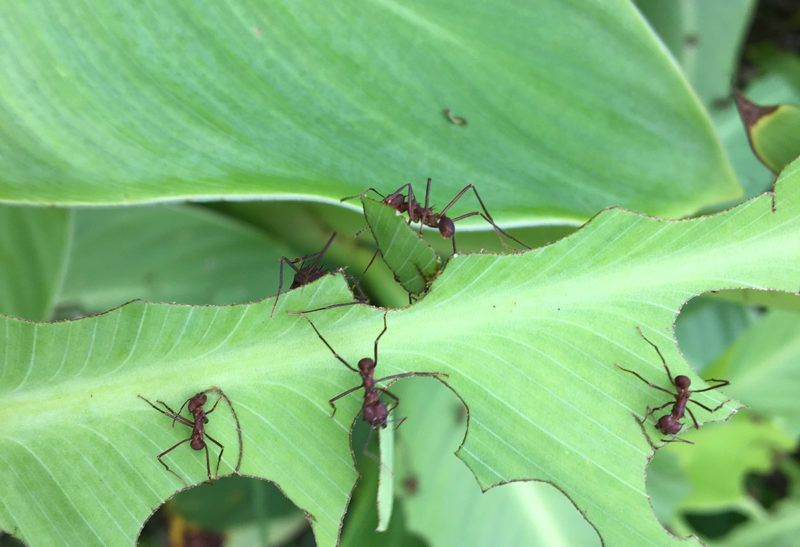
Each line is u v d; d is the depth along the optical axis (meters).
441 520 0.22
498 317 0.17
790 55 0.31
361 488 0.24
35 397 0.17
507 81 0.19
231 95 0.18
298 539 0.27
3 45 0.18
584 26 0.18
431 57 0.18
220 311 0.17
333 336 0.17
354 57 0.18
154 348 0.17
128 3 0.18
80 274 0.23
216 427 0.17
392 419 0.18
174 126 0.18
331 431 0.17
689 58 0.28
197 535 0.25
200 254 0.24
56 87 0.18
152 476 0.17
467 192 0.19
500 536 0.22
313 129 0.18
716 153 0.19
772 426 0.26
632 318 0.17
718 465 0.27
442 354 0.17
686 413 0.17
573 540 0.23
